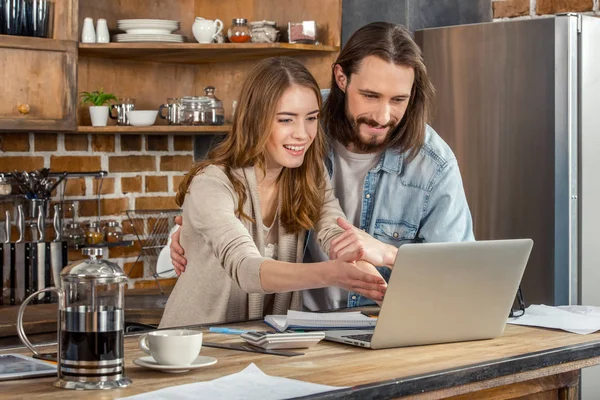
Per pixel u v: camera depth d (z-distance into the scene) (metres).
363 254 2.01
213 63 4.34
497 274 2.00
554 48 3.40
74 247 3.84
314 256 2.64
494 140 3.54
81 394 1.51
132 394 1.52
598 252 3.52
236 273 2.09
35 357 1.81
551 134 3.42
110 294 1.58
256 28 3.89
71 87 3.67
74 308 1.56
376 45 2.41
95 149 4.08
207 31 3.90
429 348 1.95
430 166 2.58
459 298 1.97
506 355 1.87
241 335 1.97
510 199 3.52
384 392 1.58
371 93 2.43
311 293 2.72
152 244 4.21
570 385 2.10
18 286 3.54
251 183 2.32
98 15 4.02
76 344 1.56
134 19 3.92
